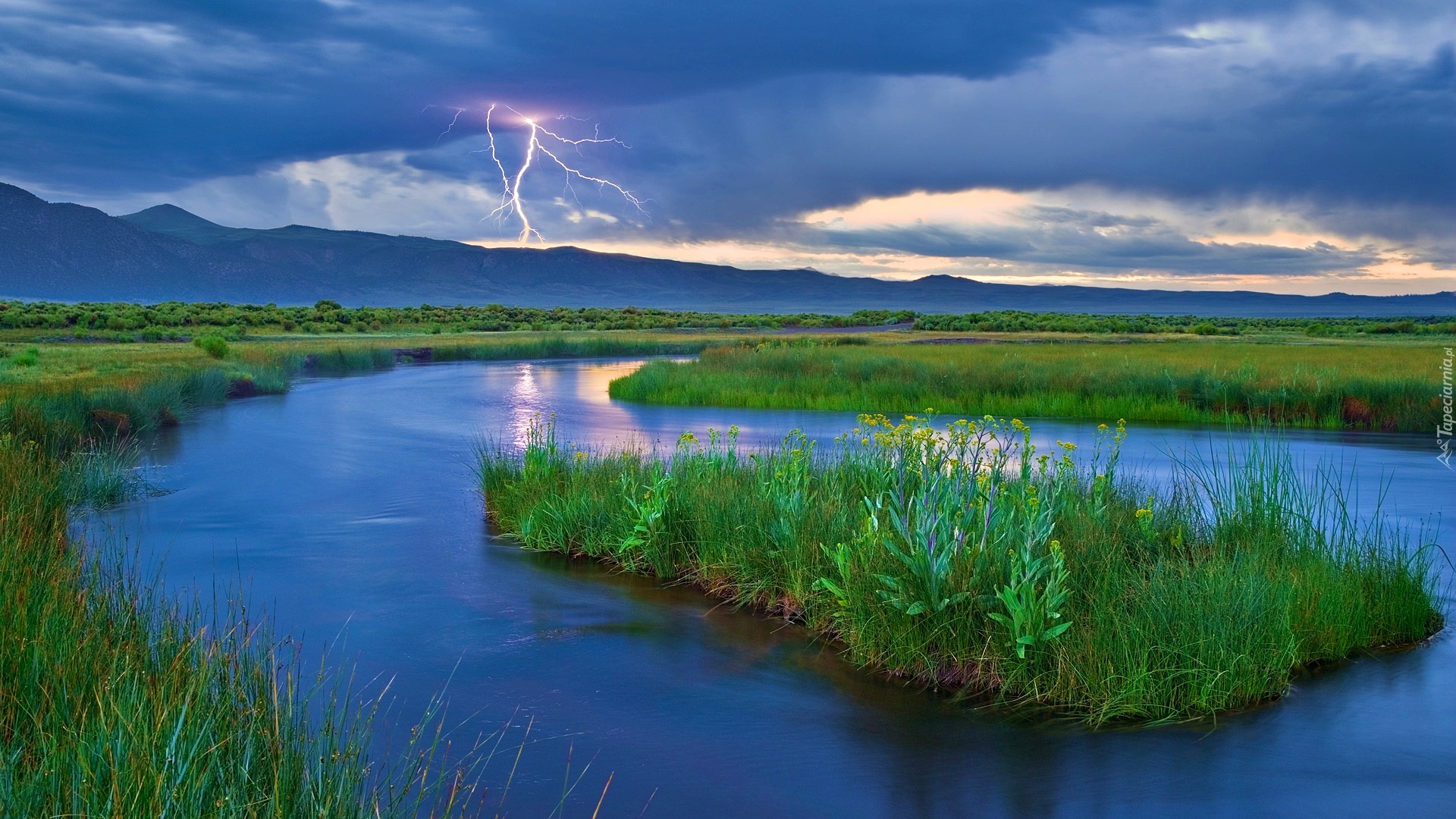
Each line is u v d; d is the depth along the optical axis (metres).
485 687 6.10
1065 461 9.08
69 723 3.78
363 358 47.25
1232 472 9.69
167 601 7.93
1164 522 8.61
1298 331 88.00
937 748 5.23
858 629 6.63
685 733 5.39
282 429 22.30
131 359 38.28
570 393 32.97
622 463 12.02
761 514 8.72
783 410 26.70
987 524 6.62
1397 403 22.73
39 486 10.61
